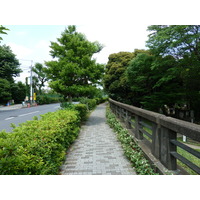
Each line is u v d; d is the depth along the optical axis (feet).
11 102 102.63
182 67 26.48
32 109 64.54
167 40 25.04
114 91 56.54
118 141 16.94
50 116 15.08
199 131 5.38
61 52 27.32
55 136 9.76
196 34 21.27
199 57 25.66
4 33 7.47
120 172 9.93
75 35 30.37
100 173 9.81
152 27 26.86
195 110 35.50
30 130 9.41
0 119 37.09
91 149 14.49
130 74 38.01
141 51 53.31
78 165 11.10
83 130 22.35
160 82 30.78
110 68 58.80
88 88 26.58
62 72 24.59
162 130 8.73
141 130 12.75
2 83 89.81
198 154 5.97
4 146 6.01
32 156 6.58
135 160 10.34
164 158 8.52
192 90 31.96
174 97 32.32
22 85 115.14
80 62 26.61
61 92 27.81
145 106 35.78
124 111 21.71
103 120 30.94
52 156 9.00
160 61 28.81
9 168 5.28
